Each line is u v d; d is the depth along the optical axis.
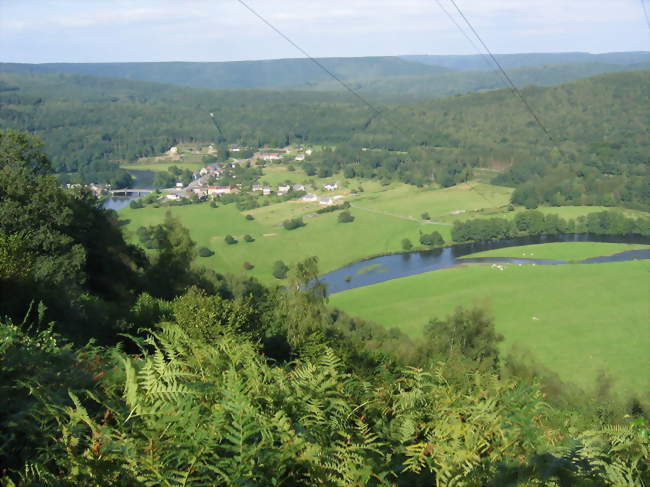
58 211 21.33
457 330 27.22
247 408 1.85
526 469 1.95
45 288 9.48
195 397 2.09
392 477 2.02
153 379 2.12
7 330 3.12
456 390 2.89
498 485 1.90
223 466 1.62
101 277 23.45
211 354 2.63
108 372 2.72
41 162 24.42
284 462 1.73
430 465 2.02
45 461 1.68
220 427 1.80
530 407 2.55
